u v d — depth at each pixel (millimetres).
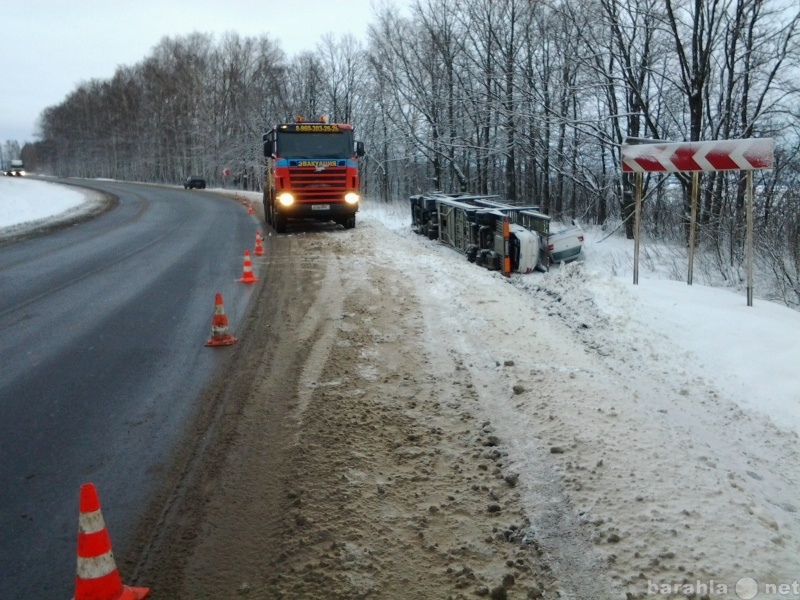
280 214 19062
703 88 17000
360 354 6645
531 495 3775
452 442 4539
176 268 12805
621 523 3406
